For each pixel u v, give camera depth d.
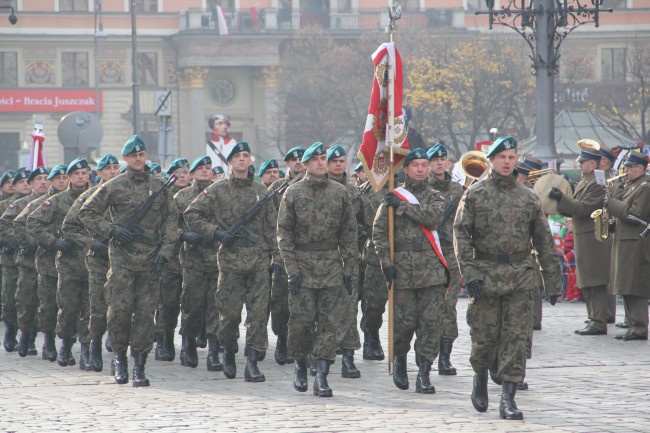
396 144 25.12
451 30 160.25
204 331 32.12
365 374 26.69
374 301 28.45
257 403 22.42
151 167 35.38
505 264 20.28
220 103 166.88
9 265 34.00
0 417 21.12
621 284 32.22
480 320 20.47
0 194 39.84
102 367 28.77
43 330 31.20
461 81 129.75
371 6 168.62
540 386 23.98
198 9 162.62
